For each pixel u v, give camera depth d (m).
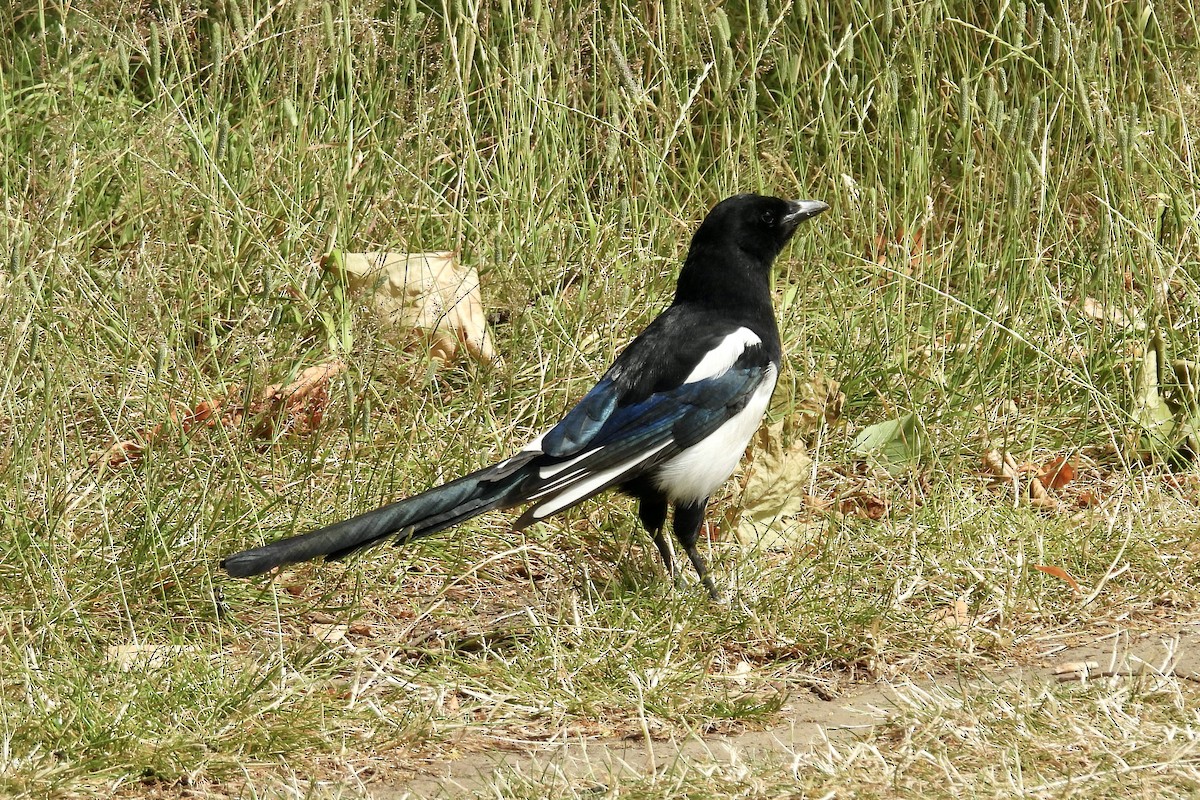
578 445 8.55
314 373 10.52
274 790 6.72
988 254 11.82
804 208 9.45
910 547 9.27
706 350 8.95
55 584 8.21
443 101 12.18
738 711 7.50
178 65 12.90
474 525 9.50
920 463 10.43
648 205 12.12
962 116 11.62
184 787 6.75
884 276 11.95
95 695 7.28
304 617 8.59
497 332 11.38
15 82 12.94
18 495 8.65
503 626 8.61
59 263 10.14
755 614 8.48
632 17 12.33
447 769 6.98
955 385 11.05
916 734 7.01
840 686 7.99
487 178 11.90
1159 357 11.10
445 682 7.77
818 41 13.27
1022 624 8.60
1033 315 11.70
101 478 9.27
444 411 10.42
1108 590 8.95
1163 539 9.45
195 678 7.54
